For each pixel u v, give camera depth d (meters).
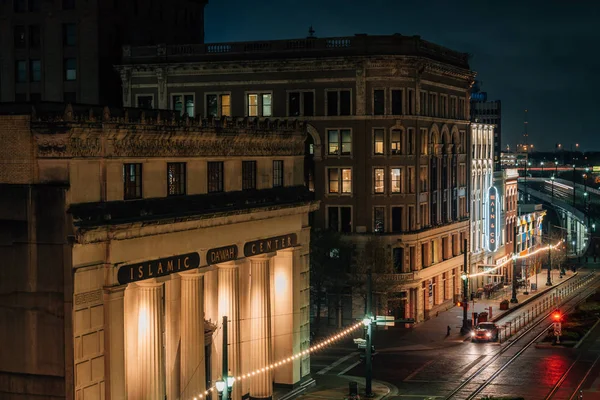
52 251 41.75
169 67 94.94
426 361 75.25
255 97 93.12
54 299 41.88
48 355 42.12
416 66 91.19
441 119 100.50
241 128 55.03
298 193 62.94
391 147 91.31
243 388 57.50
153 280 47.00
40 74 107.12
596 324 94.25
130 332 47.12
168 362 50.09
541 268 150.38
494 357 76.62
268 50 92.81
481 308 104.69
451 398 61.88
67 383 41.84
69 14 105.12
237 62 92.44
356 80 90.50
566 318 96.94
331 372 71.06
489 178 123.94
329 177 92.31
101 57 104.56
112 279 43.62
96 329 43.16
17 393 42.78
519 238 141.62
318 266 87.56
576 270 153.00
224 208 53.03
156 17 112.69
